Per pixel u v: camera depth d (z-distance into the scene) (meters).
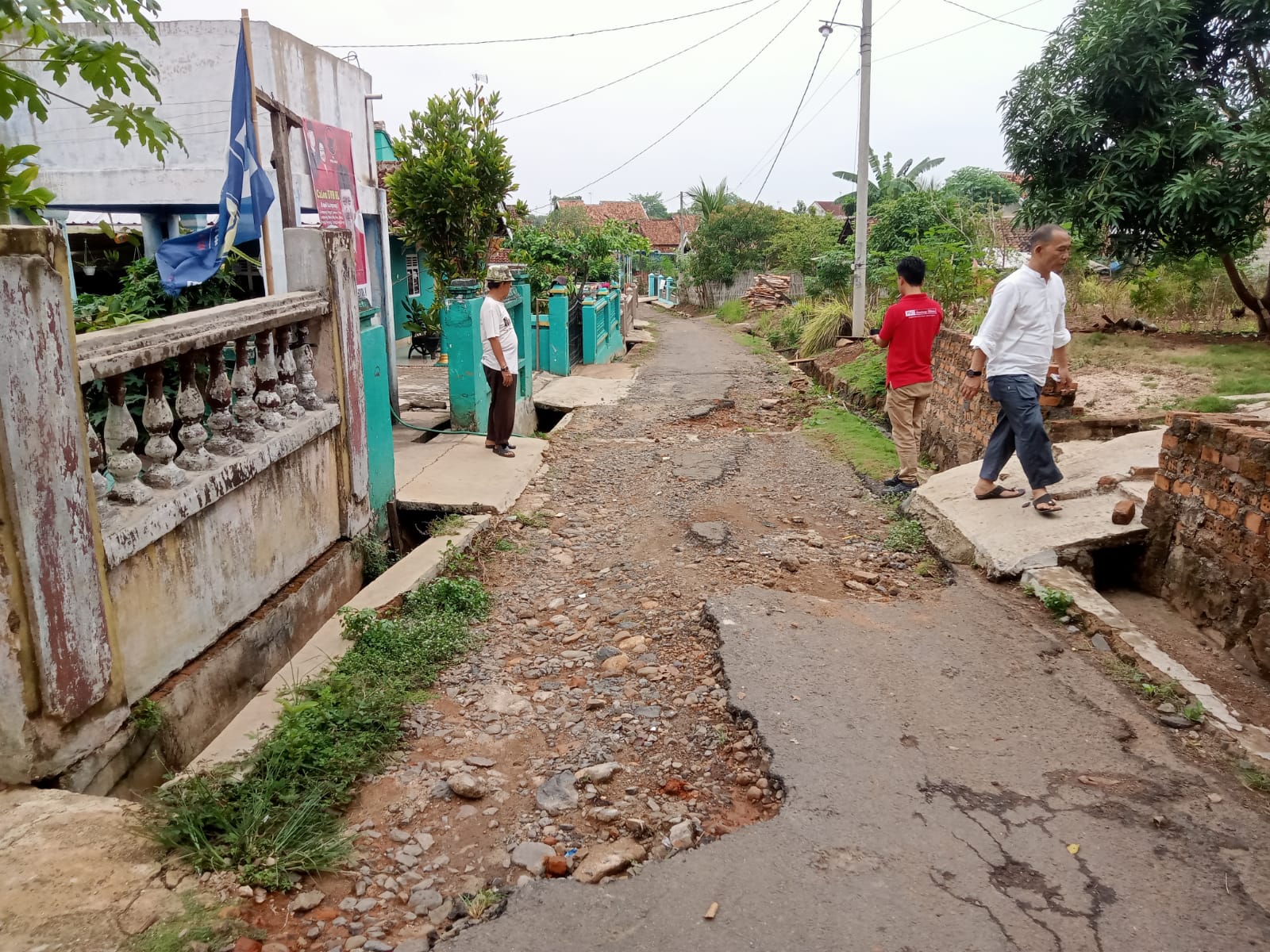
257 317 4.11
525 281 10.48
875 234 19.30
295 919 2.51
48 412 2.64
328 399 5.04
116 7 3.38
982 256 13.73
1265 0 9.91
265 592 4.24
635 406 11.62
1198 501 4.28
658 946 2.38
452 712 3.79
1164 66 10.08
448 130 12.70
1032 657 4.02
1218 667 3.88
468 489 6.77
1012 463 6.38
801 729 3.45
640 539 6.09
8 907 2.27
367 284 10.12
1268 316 11.16
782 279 31.39
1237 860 2.67
